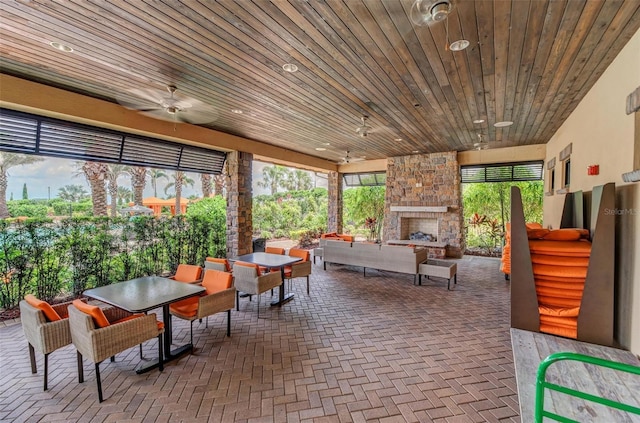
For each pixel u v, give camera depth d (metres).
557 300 2.74
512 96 3.89
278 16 2.23
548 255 2.75
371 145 7.16
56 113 3.73
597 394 1.85
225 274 3.33
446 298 4.67
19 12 2.14
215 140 5.80
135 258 5.10
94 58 2.90
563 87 3.57
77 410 2.09
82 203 11.91
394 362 2.76
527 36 2.50
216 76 3.31
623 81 2.69
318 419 2.01
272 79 3.39
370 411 2.09
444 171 8.07
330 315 3.95
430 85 3.53
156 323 2.54
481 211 9.05
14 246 3.82
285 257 4.77
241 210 6.49
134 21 2.28
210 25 2.35
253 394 2.28
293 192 13.99
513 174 7.94
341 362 2.75
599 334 2.54
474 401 2.21
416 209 8.32
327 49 2.73
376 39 2.56
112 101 4.23
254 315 3.95
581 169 3.99
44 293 4.08
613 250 2.51
